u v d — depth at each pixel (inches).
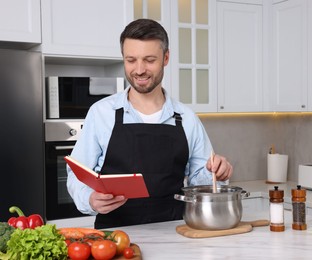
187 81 137.7
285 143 164.2
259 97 148.8
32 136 113.5
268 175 158.7
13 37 111.7
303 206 70.7
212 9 140.3
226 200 67.9
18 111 112.0
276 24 146.0
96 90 122.6
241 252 59.7
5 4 110.8
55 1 116.3
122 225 77.4
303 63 136.6
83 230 63.0
